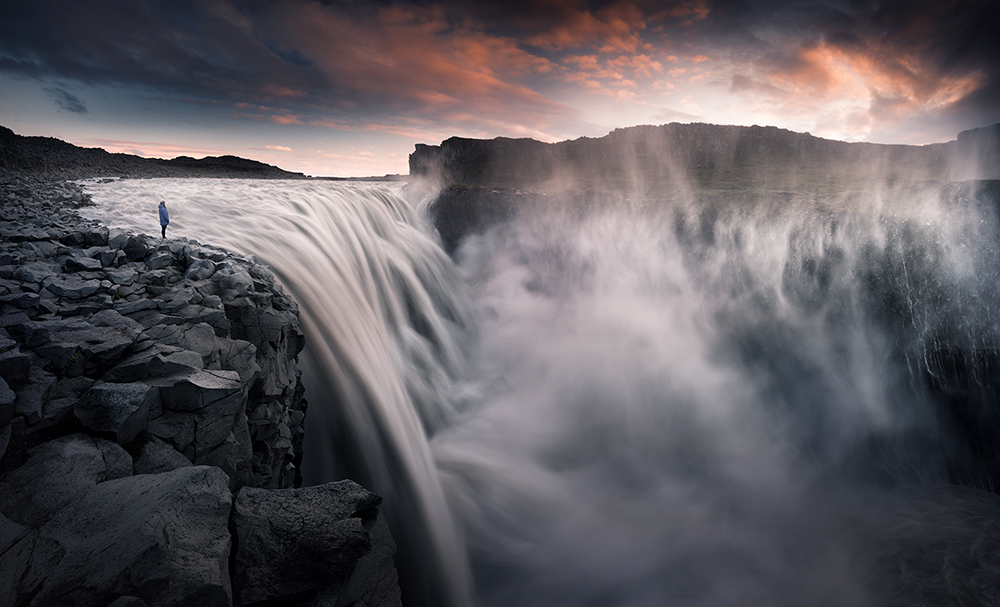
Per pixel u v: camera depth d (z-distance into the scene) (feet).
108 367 15.93
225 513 12.56
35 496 11.43
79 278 20.71
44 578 9.62
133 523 10.89
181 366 16.40
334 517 14.64
